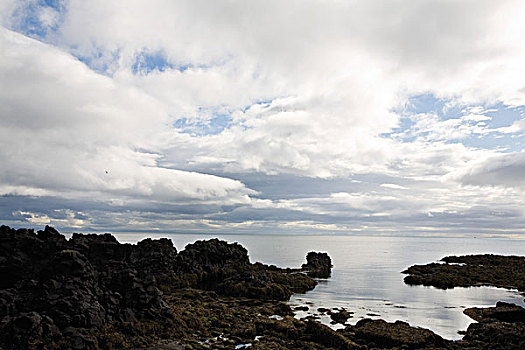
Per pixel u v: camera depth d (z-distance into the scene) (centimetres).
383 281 8194
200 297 5769
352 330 3931
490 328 3859
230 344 3503
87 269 3966
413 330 3744
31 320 3030
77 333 3166
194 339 3638
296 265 11919
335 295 6425
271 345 3419
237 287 6238
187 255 8162
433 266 10294
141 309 4016
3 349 2841
